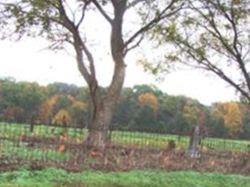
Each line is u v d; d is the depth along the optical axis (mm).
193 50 26875
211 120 43250
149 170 16797
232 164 20891
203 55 26984
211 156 21094
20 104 36344
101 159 16141
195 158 20156
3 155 13961
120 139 18859
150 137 19391
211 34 26312
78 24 22781
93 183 13445
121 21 22766
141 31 23625
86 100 37500
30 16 22797
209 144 22625
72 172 14555
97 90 22344
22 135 15648
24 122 16781
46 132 16609
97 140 17234
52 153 15414
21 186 11883
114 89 22391
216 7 25109
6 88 36188
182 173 17141
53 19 22938
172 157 18938
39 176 13180
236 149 23875
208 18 25641
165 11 24391
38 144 15609
